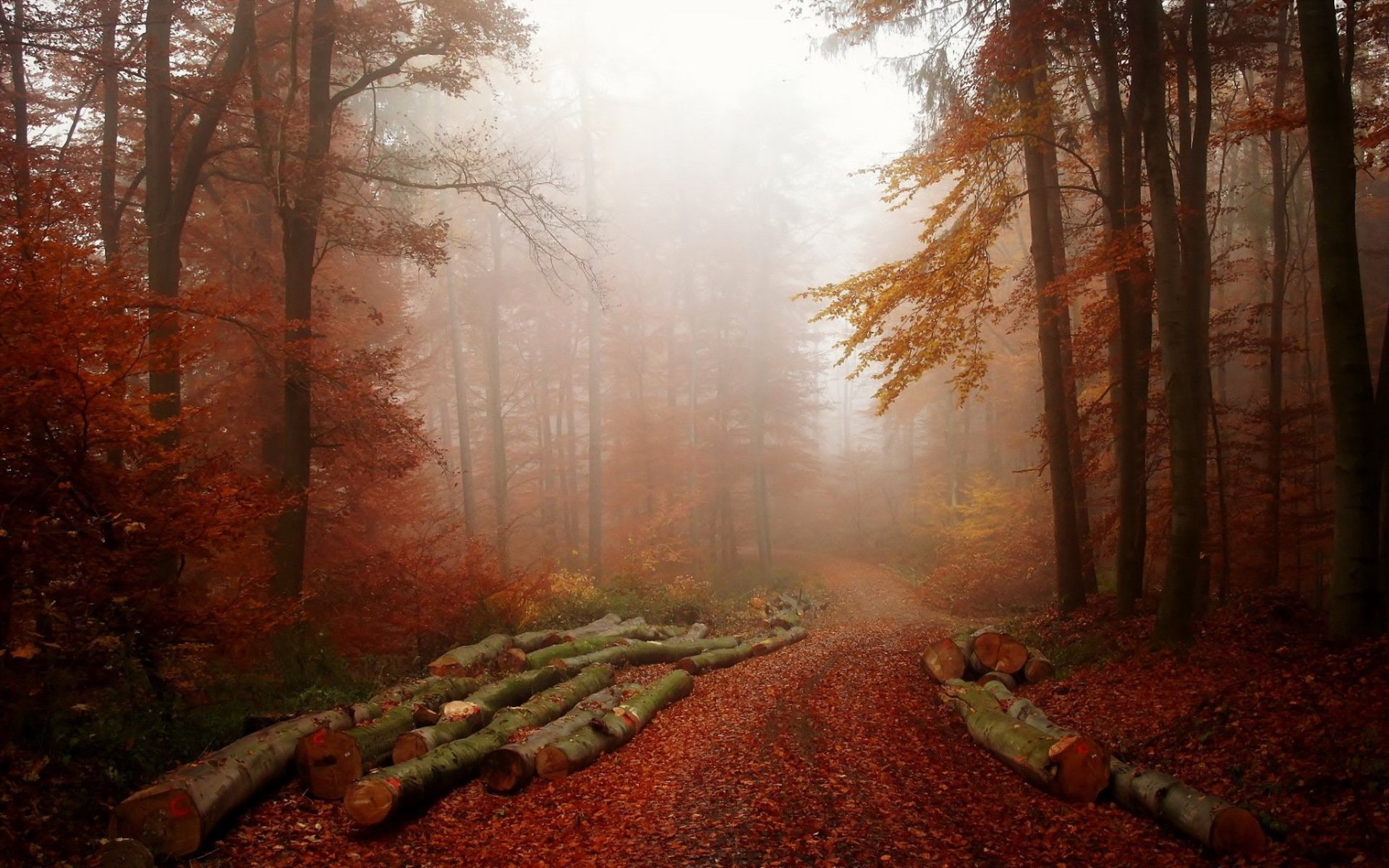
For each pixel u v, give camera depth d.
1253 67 13.73
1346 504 7.48
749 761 7.74
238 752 6.20
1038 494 24.36
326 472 16.25
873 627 19.22
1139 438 12.55
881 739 8.30
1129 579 11.80
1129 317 11.73
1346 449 7.46
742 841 5.79
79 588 6.46
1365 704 6.05
